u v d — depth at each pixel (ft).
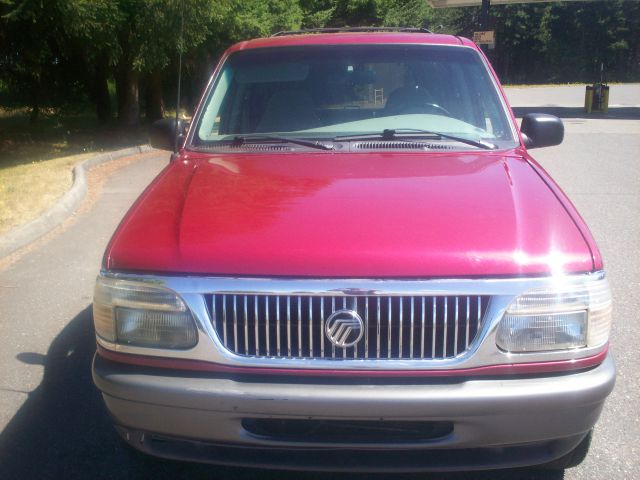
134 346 8.23
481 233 8.34
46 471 10.37
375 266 7.89
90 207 29.04
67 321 16.31
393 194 9.37
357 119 12.73
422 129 12.37
